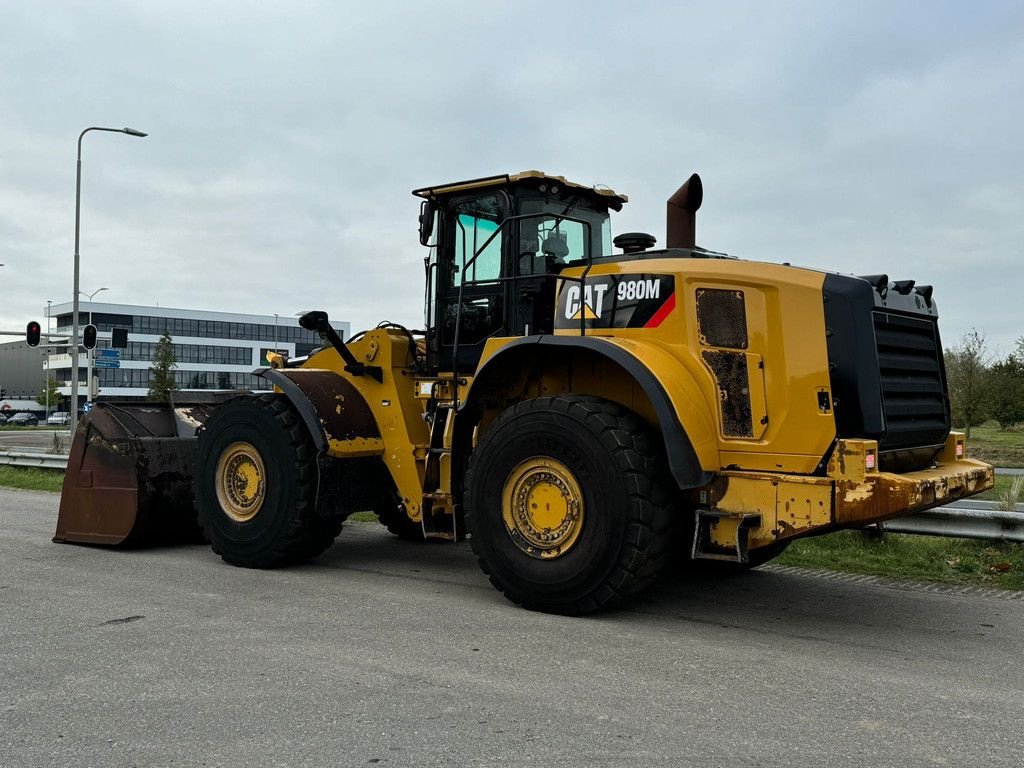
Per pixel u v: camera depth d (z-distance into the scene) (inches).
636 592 209.5
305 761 126.6
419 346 277.4
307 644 185.5
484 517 224.2
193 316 3715.6
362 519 388.8
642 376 202.7
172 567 273.7
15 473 575.2
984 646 191.9
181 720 141.9
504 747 131.6
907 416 209.9
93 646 183.3
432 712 145.6
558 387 236.4
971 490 220.7
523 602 219.1
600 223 280.4
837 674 169.6
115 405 319.0
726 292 210.1
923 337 225.0
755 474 200.4
